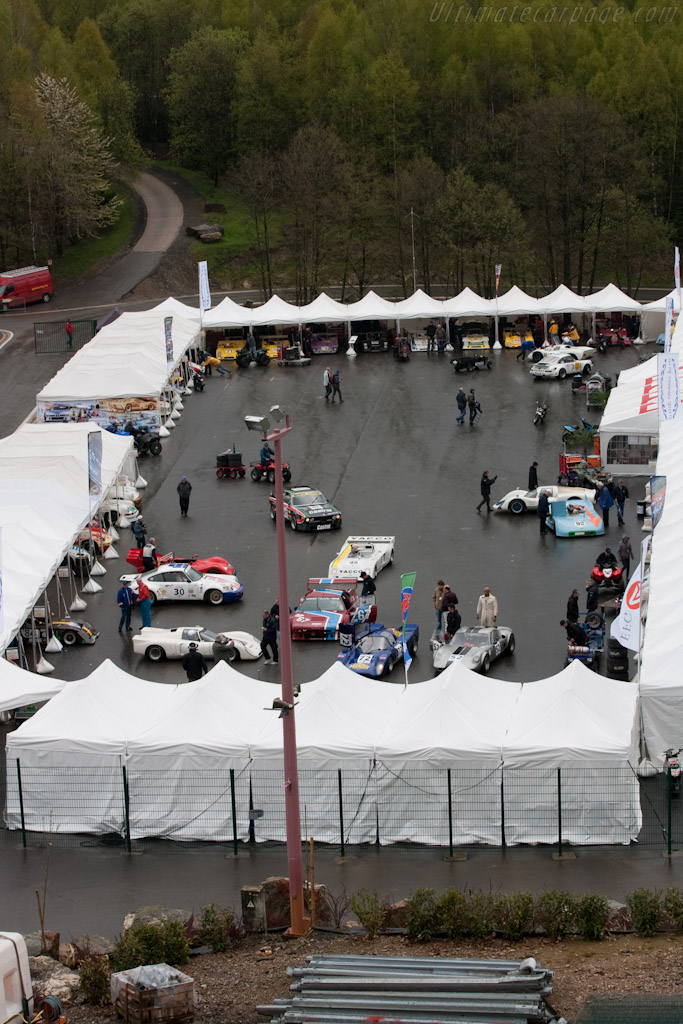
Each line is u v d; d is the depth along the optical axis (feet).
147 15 503.20
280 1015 61.31
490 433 213.87
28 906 85.35
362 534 169.58
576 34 447.01
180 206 432.25
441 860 90.94
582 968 67.05
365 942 73.72
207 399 243.19
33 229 369.50
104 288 365.81
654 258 359.87
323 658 130.11
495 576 151.84
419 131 426.10
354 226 351.67
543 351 256.93
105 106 432.66
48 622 135.03
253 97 442.50
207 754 95.20
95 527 167.63
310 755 94.32
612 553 147.33
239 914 82.12
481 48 438.40
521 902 74.13
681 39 439.22
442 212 336.29
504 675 123.54
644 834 92.99
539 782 92.12
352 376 257.75
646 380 203.92
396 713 101.45
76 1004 66.28
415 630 131.44
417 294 283.18
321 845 94.73
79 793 97.35
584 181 344.08
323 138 356.79
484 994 61.36
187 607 147.95
